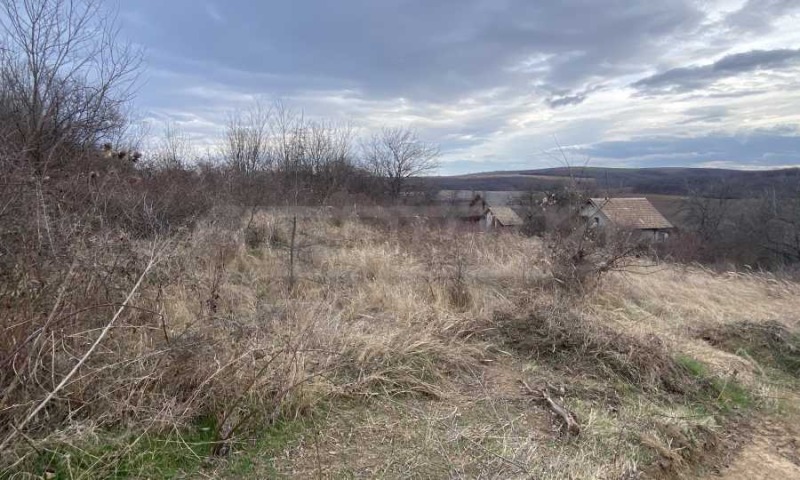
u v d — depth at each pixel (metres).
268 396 3.17
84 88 6.41
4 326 2.68
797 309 7.52
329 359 3.57
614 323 5.57
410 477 2.69
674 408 3.97
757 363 5.25
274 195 10.76
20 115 5.35
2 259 2.81
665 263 10.39
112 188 4.41
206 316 3.68
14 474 2.22
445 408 3.51
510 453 2.93
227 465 2.64
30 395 2.55
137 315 3.45
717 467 3.37
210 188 8.53
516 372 4.27
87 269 3.18
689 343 5.34
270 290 5.67
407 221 12.12
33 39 6.12
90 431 2.48
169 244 4.34
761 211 27.14
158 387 2.96
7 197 2.92
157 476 2.47
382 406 3.44
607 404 3.82
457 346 4.48
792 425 4.05
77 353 2.83
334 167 17.36
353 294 5.68
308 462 2.76
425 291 5.95
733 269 14.77
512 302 5.65
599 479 2.79
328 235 9.90
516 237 10.11
